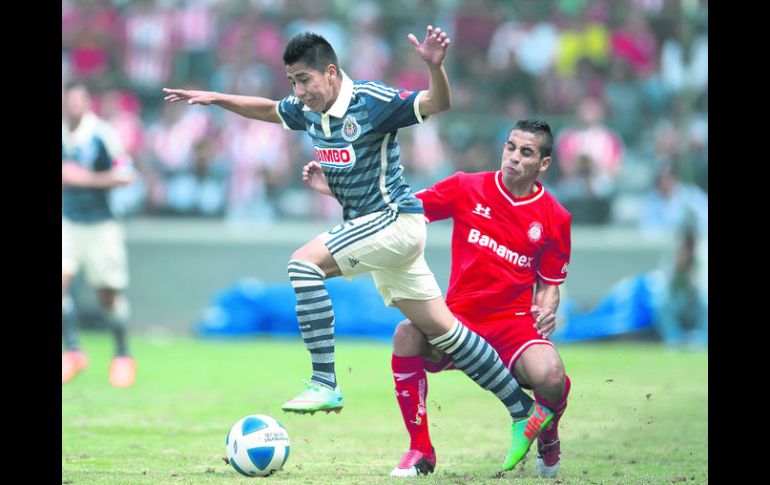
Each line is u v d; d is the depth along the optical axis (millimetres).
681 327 45094
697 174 47906
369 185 18359
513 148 19328
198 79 48719
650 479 18922
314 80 17906
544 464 19344
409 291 18781
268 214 47312
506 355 19656
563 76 51031
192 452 21219
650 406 28562
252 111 19859
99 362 37406
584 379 33719
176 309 46812
